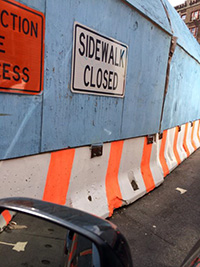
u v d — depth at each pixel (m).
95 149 2.89
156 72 4.04
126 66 3.19
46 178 2.31
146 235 2.89
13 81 1.82
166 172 5.08
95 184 3.06
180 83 5.58
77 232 0.93
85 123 2.67
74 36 2.31
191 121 7.73
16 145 1.95
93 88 2.68
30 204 1.14
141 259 2.45
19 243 1.10
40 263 1.06
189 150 7.44
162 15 4.15
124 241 0.98
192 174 5.52
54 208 1.10
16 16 1.76
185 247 2.72
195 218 3.44
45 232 1.08
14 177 1.99
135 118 3.64
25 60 1.89
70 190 2.65
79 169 2.73
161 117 4.61
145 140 4.12
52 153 2.34
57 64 2.20
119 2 2.85
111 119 3.09
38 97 2.07
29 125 2.03
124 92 3.25
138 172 4.03
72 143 2.54
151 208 3.63
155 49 3.88
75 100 2.48
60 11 2.13
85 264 0.89
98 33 2.60
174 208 3.71
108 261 0.86
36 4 1.90
